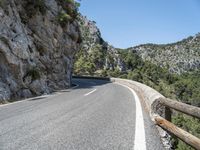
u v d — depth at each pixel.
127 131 7.09
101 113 10.21
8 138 6.37
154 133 6.92
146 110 11.09
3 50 18.97
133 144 5.83
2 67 19.00
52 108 11.87
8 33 20.33
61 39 32.69
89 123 8.18
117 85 36.34
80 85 36.91
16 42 20.83
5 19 20.56
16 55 20.23
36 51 26.06
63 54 34.91
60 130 7.20
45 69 28.05
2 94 17.09
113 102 14.25
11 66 19.62
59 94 20.94
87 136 6.54
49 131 7.09
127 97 17.44
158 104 7.52
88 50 190.75
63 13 32.34
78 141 6.06
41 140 6.16
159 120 6.86
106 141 6.07
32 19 27.05
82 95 19.27
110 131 7.08
